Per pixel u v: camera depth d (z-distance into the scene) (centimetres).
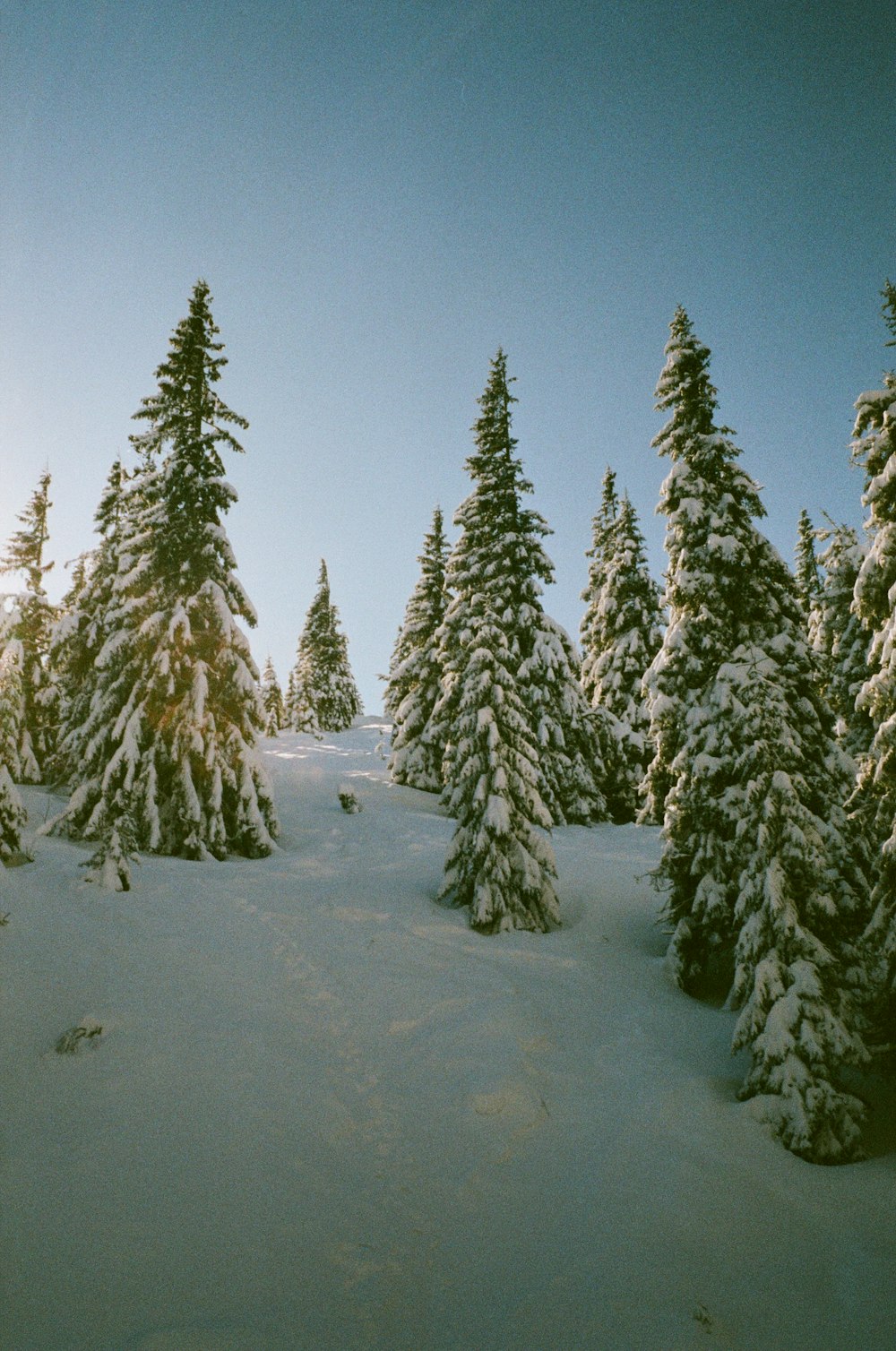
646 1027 1096
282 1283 532
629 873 1797
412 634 3198
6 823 1455
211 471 1978
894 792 990
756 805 973
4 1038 805
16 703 1670
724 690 1079
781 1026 833
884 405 1073
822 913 923
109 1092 732
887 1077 936
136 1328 467
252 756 1934
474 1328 516
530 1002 1112
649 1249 614
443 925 1395
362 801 2728
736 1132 788
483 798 1466
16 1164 603
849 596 1973
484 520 2519
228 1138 693
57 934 1088
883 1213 679
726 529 1226
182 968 1060
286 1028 947
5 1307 466
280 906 1412
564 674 2427
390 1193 663
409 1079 871
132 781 1725
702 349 1353
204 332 2041
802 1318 550
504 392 2558
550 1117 823
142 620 1900
